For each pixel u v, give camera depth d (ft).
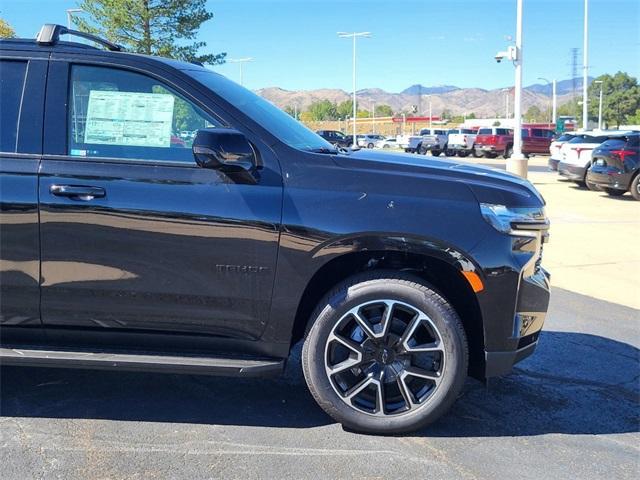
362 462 11.01
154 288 11.67
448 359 11.59
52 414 12.67
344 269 12.31
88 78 12.13
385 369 11.87
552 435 12.23
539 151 133.59
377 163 11.96
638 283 24.77
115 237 11.56
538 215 12.03
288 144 11.98
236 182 11.54
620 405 13.71
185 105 12.06
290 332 11.78
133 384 14.26
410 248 11.37
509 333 11.66
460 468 10.89
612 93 373.61
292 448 11.46
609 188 52.44
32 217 11.57
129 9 69.97
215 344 12.02
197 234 11.49
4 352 11.78
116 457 11.02
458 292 12.33
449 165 12.81
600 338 18.24
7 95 12.05
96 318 11.91
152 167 11.68
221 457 11.09
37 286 11.78
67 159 11.73
